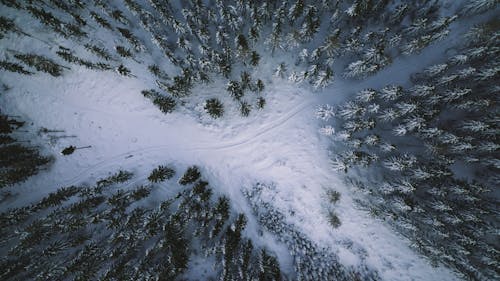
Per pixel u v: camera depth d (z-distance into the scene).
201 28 28.81
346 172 26.33
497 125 22.53
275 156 28.83
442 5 27.66
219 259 26.41
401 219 24.02
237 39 27.39
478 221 21.98
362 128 25.56
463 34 27.48
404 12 26.03
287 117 29.36
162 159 29.70
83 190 28.59
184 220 26.69
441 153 24.33
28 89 29.23
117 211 27.59
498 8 26.34
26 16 28.69
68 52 28.92
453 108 25.08
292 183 28.08
